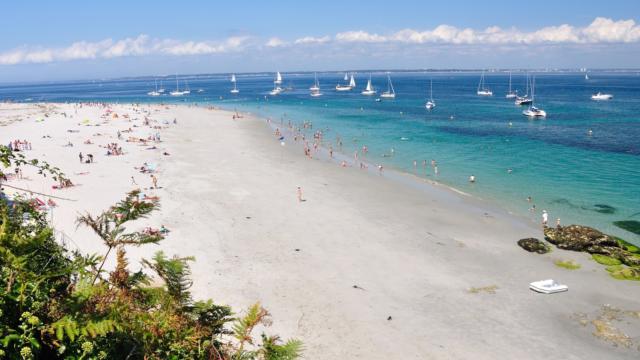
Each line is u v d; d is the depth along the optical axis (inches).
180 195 1827.0
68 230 1338.6
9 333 271.0
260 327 941.8
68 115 4478.3
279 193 1911.9
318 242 1401.3
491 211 1733.5
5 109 5201.8
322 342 912.3
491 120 4308.6
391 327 973.2
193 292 1069.8
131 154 2603.3
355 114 4916.3
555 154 2714.1
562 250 1368.1
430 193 1961.1
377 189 2011.6
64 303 307.0
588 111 4963.1
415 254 1332.4
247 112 5241.1
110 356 313.4
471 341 935.0
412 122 4200.3
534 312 1043.3
